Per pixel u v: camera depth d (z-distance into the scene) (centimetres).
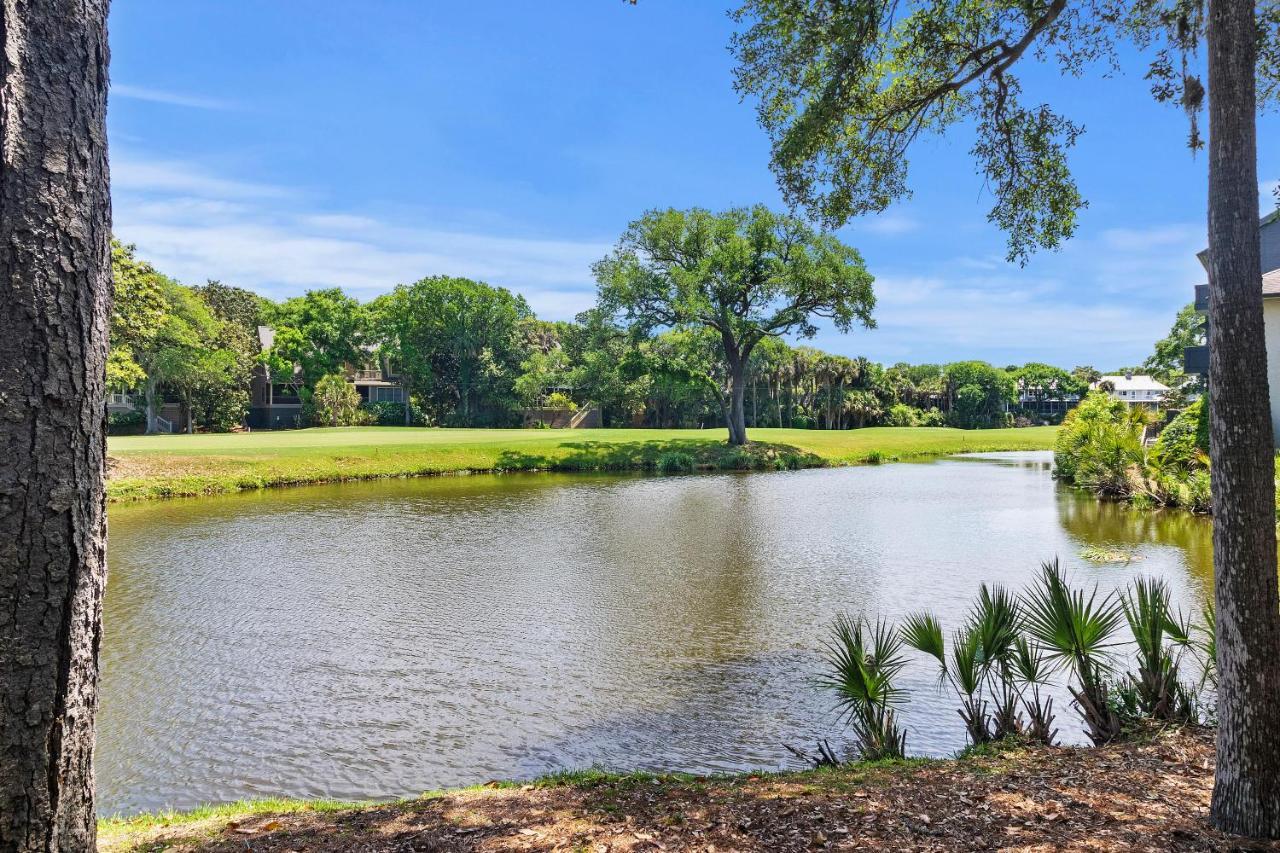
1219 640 387
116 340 3055
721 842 384
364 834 406
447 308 6500
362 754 650
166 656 911
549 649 933
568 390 7194
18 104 261
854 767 533
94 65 284
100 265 287
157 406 5200
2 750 263
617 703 760
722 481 3150
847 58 736
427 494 2611
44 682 270
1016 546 1625
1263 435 377
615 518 2061
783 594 1209
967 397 8988
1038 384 11400
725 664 877
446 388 6750
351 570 1390
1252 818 368
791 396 7550
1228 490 381
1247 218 380
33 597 266
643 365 4403
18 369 259
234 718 727
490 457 3588
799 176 861
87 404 279
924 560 1483
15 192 259
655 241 4178
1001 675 640
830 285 3997
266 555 1527
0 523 257
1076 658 606
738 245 4103
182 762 636
